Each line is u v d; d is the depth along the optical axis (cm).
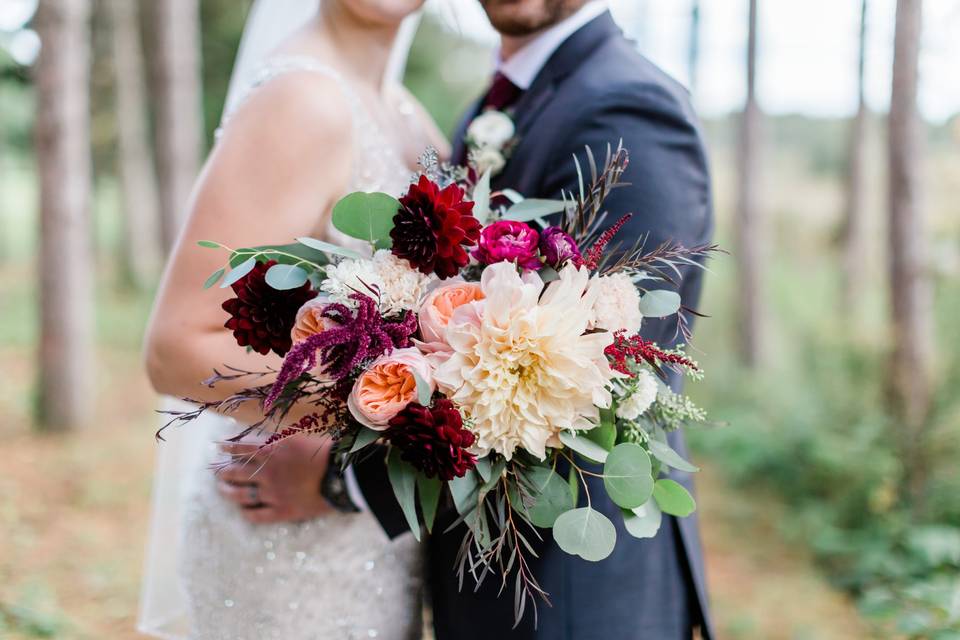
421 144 209
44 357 662
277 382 115
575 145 167
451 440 120
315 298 131
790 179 1588
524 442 127
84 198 664
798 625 420
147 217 1356
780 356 817
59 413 663
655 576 175
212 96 1482
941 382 511
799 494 595
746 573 493
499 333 123
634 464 132
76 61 633
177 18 855
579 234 144
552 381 125
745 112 831
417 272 131
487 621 167
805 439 597
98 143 1327
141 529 507
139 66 1288
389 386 124
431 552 184
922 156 519
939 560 433
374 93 193
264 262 134
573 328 126
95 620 393
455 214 125
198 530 185
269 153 156
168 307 158
